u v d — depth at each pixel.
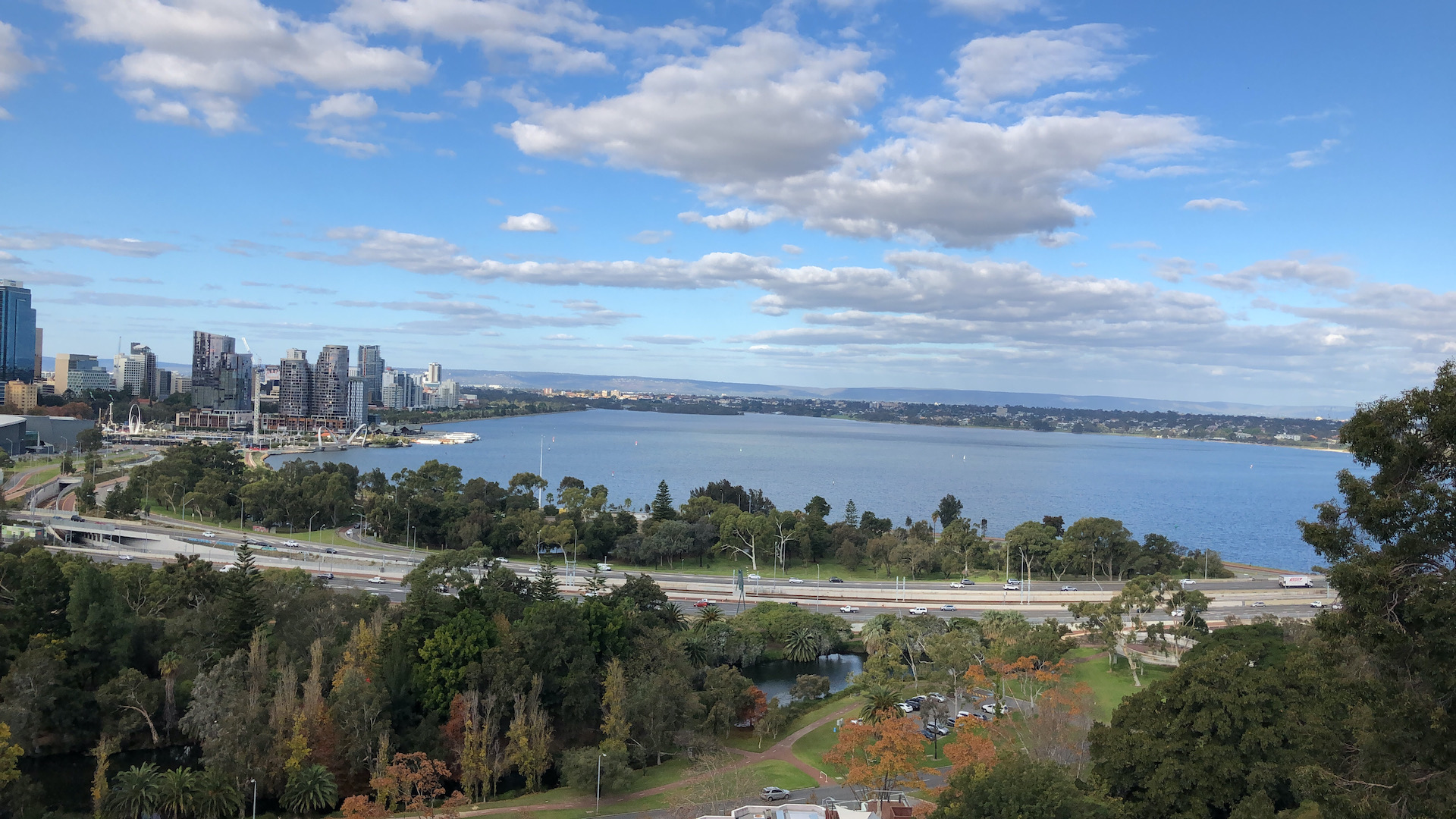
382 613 129.25
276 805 94.81
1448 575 45.12
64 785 98.62
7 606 127.56
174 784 87.38
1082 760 89.44
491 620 119.81
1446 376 47.62
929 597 197.38
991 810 60.59
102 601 116.50
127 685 108.31
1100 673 134.38
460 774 102.88
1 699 102.12
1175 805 67.75
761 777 100.56
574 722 113.69
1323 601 192.75
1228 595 198.00
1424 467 48.12
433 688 108.81
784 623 158.12
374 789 94.00
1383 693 46.31
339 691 103.44
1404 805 43.88
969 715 100.50
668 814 91.88
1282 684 70.75
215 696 103.94
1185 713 70.62
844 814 79.94
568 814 92.12
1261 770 64.81
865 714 108.56
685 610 177.88
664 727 109.81
